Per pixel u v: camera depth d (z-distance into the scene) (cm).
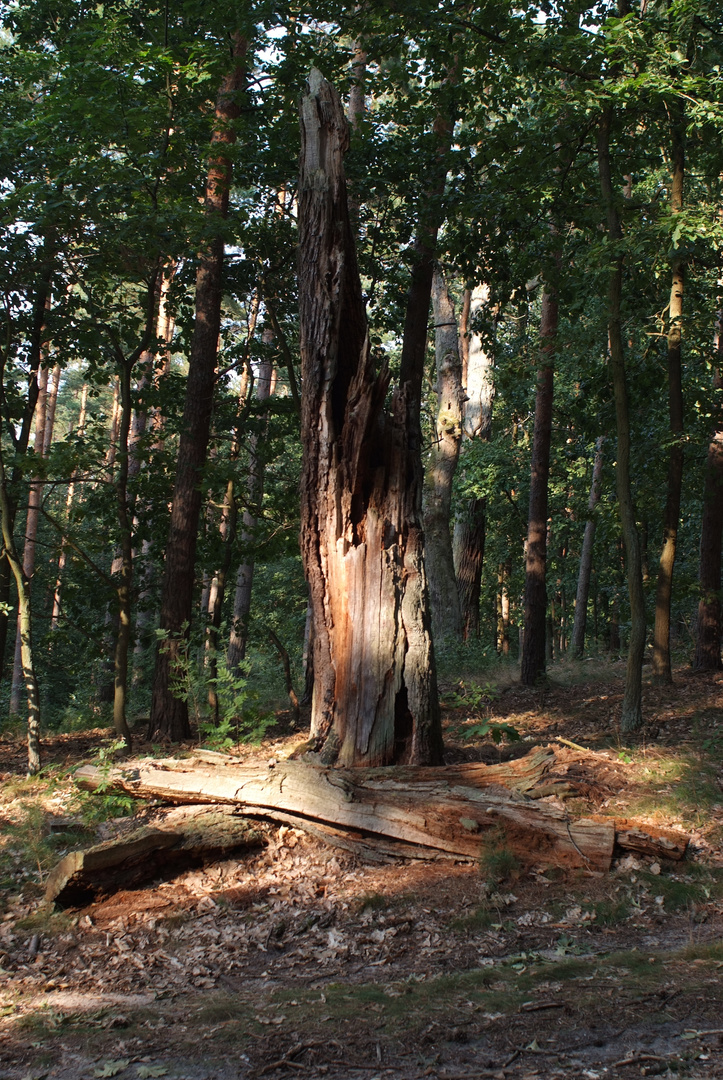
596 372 1213
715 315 1224
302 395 809
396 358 2517
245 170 1230
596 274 933
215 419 1341
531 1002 392
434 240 1238
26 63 967
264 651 1441
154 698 1114
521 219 1158
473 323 1360
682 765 738
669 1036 346
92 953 525
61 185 944
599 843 579
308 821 670
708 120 888
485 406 2119
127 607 1070
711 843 598
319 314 790
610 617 2678
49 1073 372
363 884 598
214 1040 390
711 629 1359
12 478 1159
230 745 927
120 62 926
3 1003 461
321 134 800
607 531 1483
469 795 639
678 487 1218
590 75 958
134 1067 370
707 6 906
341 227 794
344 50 1180
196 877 623
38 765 927
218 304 1177
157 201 1012
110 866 591
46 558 2062
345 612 782
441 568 1917
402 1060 354
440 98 1197
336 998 429
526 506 2444
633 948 468
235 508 1254
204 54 948
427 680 773
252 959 508
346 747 761
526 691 1434
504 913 536
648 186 1533
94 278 1095
